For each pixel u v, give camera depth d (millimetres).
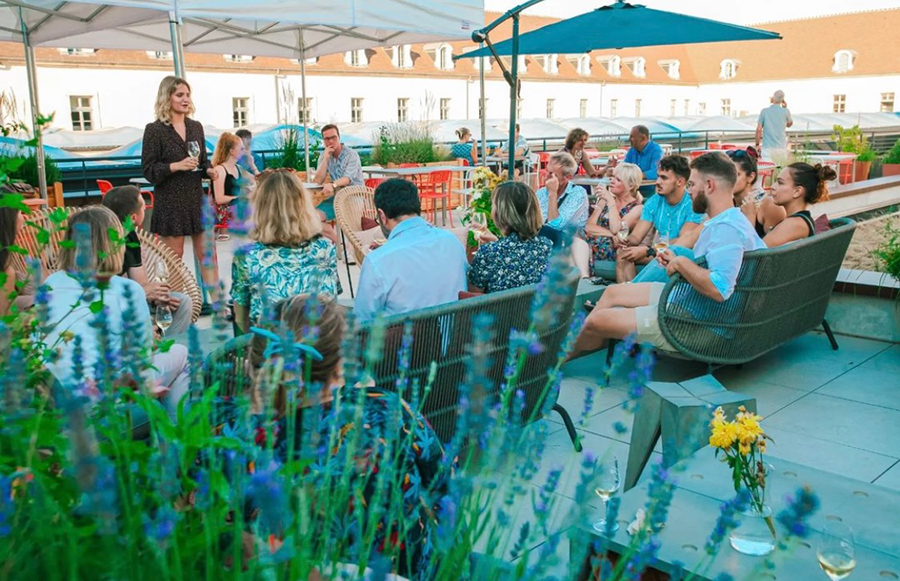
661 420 2922
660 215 5500
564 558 2287
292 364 1195
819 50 72312
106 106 45125
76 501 993
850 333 5539
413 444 1550
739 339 4445
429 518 1424
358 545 1131
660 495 1239
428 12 5762
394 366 2770
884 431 3932
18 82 42031
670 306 4246
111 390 1123
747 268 4273
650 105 72562
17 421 1011
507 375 1265
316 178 9086
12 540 888
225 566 1041
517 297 3074
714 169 4203
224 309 1273
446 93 58688
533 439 1248
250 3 4992
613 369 1349
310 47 10625
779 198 4984
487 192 5777
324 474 1223
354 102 54688
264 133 13531
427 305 3400
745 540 1987
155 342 1573
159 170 5648
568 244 1158
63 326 2227
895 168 15844
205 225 1272
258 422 1477
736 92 75062
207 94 48312
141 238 4543
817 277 4906
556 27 7336
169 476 955
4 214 2686
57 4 6805
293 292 3260
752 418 2086
